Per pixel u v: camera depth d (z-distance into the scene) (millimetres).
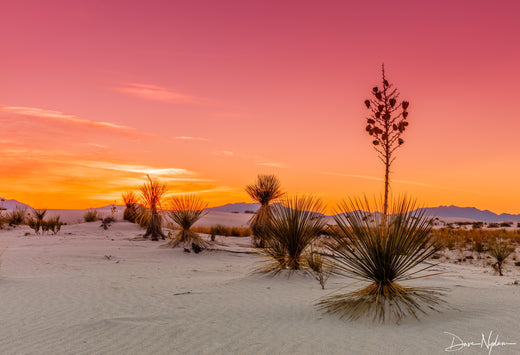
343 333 4945
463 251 18703
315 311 6102
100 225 24781
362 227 6266
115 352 4375
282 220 10133
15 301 6754
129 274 9906
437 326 4996
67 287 7980
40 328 5270
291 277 9273
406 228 6148
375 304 5781
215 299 7066
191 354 4301
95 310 6199
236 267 11688
